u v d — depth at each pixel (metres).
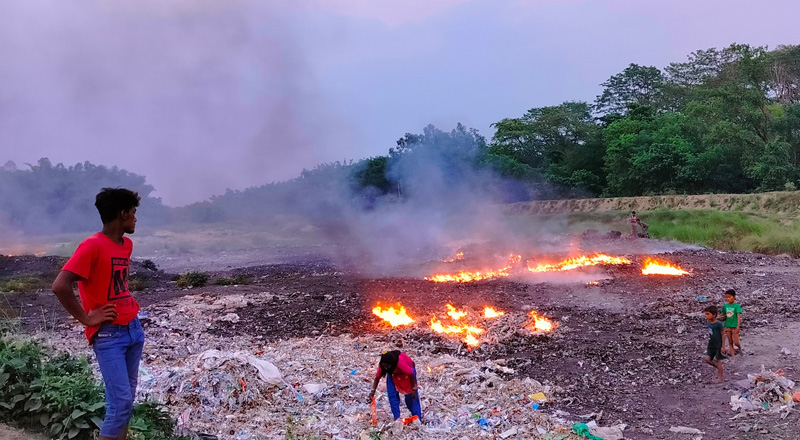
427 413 7.45
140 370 8.45
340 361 9.66
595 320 13.49
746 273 20.03
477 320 13.37
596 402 8.46
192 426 6.53
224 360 7.91
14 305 15.16
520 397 8.34
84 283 4.48
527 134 67.00
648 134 52.25
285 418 7.00
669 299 15.77
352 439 6.52
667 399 8.58
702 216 35.44
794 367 9.59
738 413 7.86
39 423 5.27
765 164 41.03
